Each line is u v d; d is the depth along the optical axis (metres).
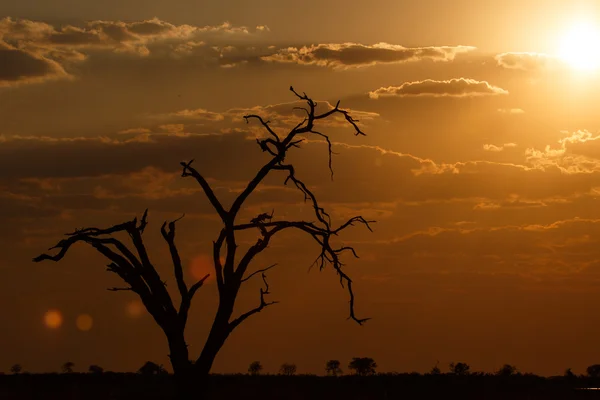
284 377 143.62
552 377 164.38
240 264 68.12
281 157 68.38
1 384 110.38
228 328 67.38
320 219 69.44
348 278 70.25
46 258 66.56
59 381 119.25
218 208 68.38
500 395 103.25
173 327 67.06
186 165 68.44
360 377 146.00
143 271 67.50
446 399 99.94
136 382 113.88
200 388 66.50
